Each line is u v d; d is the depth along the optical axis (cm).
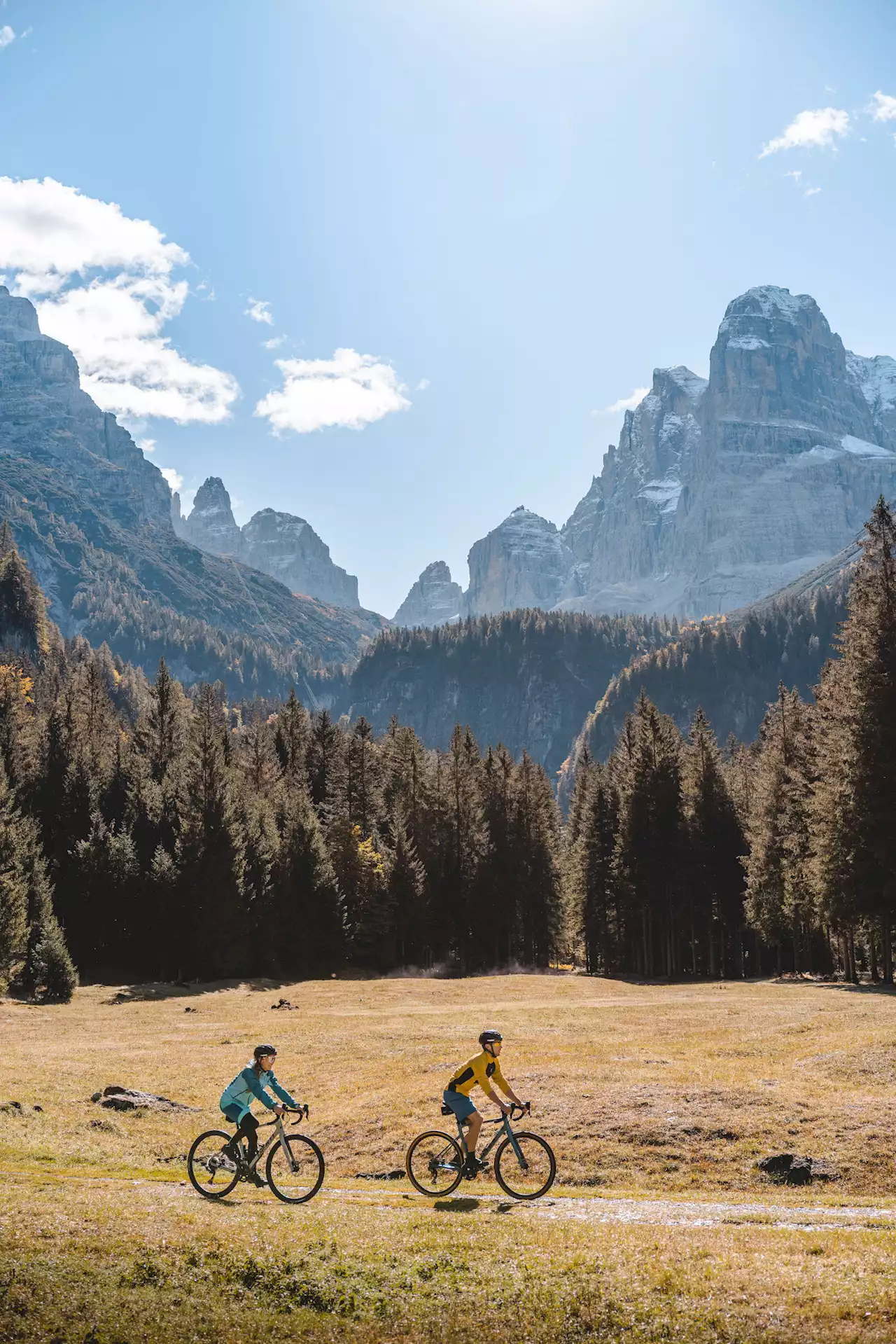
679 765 9138
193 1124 2711
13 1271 1225
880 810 5341
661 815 8731
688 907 8881
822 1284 1162
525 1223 1418
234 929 7819
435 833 10031
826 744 6147
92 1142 2377
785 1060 3130
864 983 6091
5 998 5984
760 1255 1266
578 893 10494
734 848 8988
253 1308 1170
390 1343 1095
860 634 5619
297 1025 4831
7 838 6712
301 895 8756
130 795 9069
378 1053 3694
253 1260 1265
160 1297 1188
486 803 10500
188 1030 4797
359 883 9312
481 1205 1577
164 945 7819
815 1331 1064
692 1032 3916
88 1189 1653
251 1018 5275
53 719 9738
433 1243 1312
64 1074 3309
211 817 7900
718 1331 1079
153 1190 1662
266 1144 1612
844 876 5569
